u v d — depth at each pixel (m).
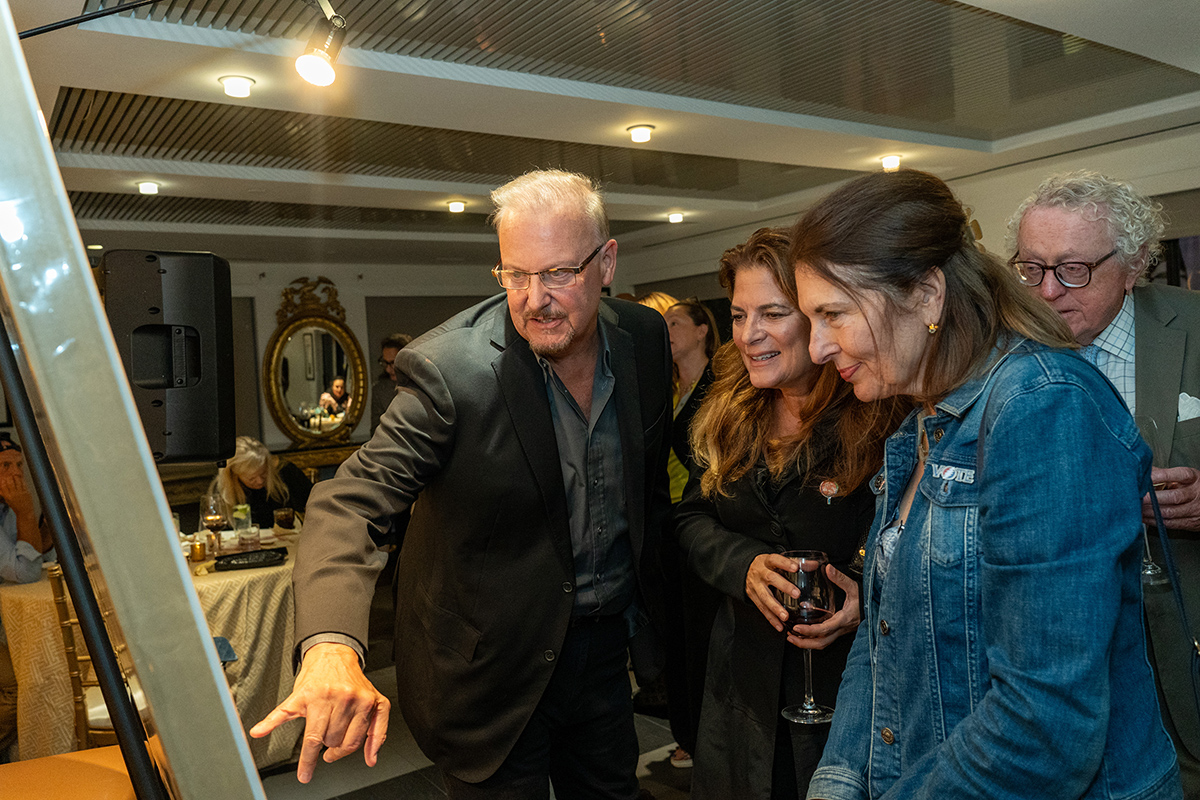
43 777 1.18
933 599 0.90
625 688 1.78
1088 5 3.04
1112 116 4.93
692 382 3.29
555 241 1.42
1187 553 1.46
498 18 2.98
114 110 3.75
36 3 2.48
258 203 5.78
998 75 4.05
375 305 9.58
